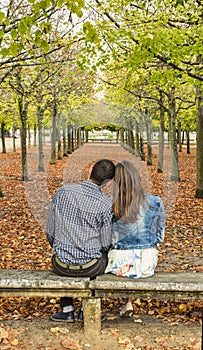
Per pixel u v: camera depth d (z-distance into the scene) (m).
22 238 8.70
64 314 4.32
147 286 3.95
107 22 9.02
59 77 18.19
